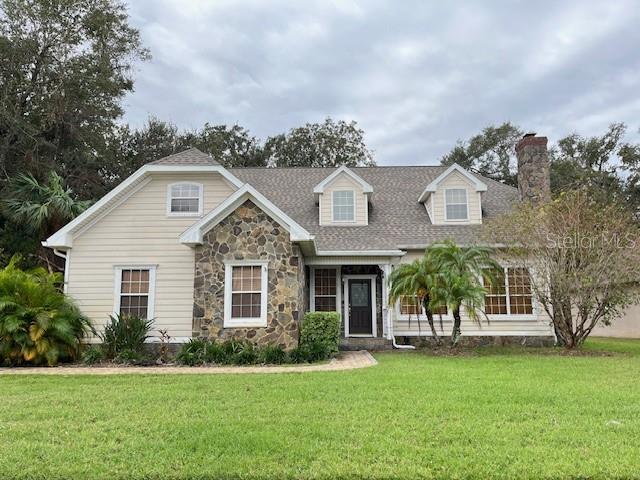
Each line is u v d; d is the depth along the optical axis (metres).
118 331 12.53
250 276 13.00
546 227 13.34
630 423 5.44
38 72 24.72
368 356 12.77
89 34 26.33
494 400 6.63
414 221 17.38
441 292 12.98
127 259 14.35
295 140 42.31
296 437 4.91
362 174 21.19
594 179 35.94
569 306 13.70
